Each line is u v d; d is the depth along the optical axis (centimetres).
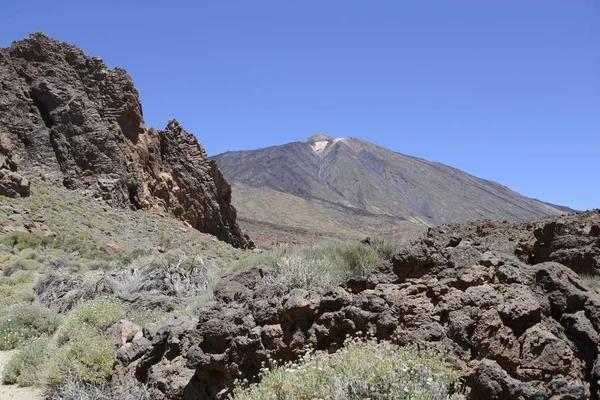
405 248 771
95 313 1147
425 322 650
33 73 5459
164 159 5969
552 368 558
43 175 4962
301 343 723
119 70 5716
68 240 3669
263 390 595
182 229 5200
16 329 1402
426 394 513
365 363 561
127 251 3912
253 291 883
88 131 5269
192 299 1523
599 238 834
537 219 1566
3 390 1006
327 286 852
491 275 678
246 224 13738
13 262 2758
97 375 904
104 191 5062
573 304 638
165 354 855
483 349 598
